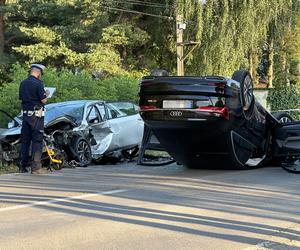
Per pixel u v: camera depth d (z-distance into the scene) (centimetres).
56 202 1047
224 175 1446
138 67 4844
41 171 1478
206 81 1332
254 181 1336
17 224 878
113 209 982
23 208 996
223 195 1130
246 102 1445
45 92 1470
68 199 1076
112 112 1889
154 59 5081
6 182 1310
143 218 913
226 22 4353
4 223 884
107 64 4097
